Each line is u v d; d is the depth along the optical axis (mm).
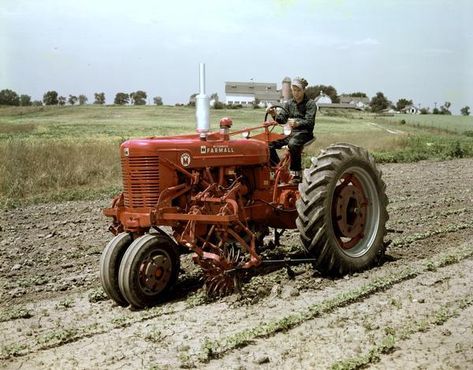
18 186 12930
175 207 5383
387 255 6867
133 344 4320
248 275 5996
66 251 7707
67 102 111688
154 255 5219
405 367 3852
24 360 4117
